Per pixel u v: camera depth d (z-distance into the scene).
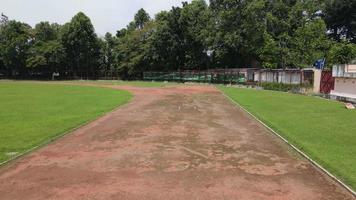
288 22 57.09
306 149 11.39
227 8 59.16
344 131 14.48
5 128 15.45
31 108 22.72
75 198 7.43
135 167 9.61
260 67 59.56
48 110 21.72
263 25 56.62
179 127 15.84
